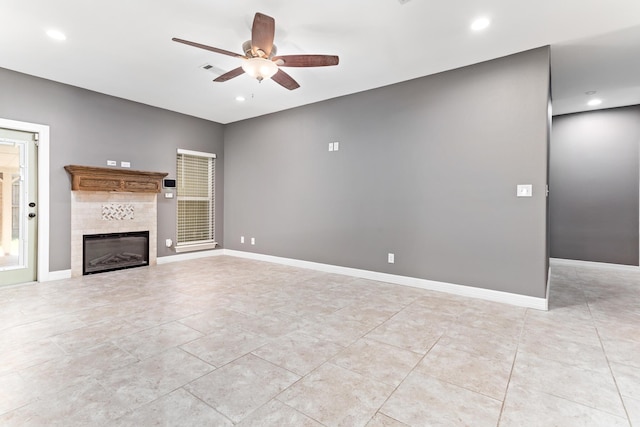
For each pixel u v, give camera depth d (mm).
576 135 5461
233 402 1670
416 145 3998
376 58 3459
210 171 6207
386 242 4266
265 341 2402
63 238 4285
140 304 3232
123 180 4723
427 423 1526
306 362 2096
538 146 3213
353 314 3000
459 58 3449
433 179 3871
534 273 3236
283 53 3359
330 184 4832
